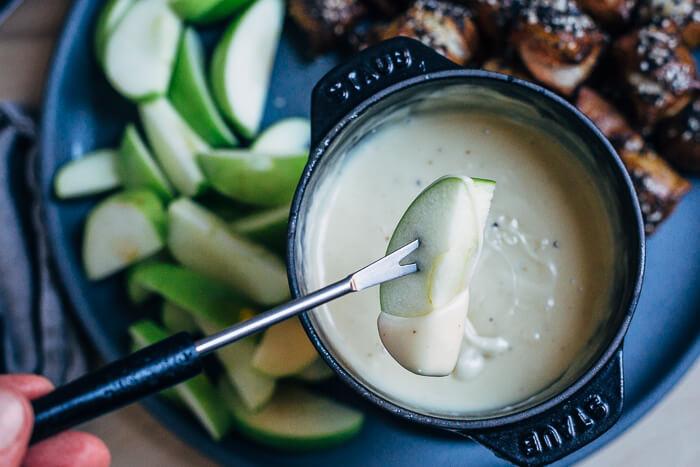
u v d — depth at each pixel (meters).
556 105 0.33
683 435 0.44
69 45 0.44
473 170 0.36
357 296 0.36
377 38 0.44
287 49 0.46
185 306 0.43
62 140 0.45
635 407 0.41
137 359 0.29
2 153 0.45
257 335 0.42
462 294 0.31
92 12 0.45
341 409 0.43
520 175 0.36
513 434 0.31
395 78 0.33
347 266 0.35
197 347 0.29
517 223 0.36
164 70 0.44
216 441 0.43
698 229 0.43
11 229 0.45
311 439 0.42
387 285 0.31
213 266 0.43
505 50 0.44
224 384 0.43
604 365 0.32
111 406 0.29
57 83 0.44
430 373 0.31
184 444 0.45
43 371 0.45
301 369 0.42
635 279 0.32
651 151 0.42
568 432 0.31
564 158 0.36
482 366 0.35
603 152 0.33
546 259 0.35
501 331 0.35
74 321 0.45
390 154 0.36
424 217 0.31
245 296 0.43
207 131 0.45
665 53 0.41
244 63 0.44
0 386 0.30
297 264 0.33
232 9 0.45
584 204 0.36
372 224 0.36
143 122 0.45
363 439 0.43
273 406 0.43
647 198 0.41
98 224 0.44
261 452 0.43
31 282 0.45
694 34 0.43
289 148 0.45
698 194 0.43
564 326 0.35
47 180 0.44
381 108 0.34
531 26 0.42
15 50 0.47
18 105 0.46
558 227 0.36
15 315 0.45
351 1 0.44
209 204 0.45
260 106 0.45
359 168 0.36
